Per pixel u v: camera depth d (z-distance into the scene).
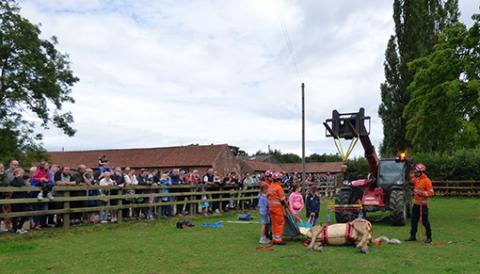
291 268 7.57
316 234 9.93
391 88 37.94
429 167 33.38
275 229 10.27
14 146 32.53
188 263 8.06
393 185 14.61
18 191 11.16
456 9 37.06
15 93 32.00
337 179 34.81
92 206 13.82
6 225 12.10
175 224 14.55
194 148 50.38
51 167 13.32
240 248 9.71
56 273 7.26
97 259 8.45
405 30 37.34
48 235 11.43
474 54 15.87
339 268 7.51
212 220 16.08
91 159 52.12
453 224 14.27
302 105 27.70
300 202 11.66
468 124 15.18
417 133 17.39
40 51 34.47
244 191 20.44
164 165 48.44
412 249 9.39
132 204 14.65
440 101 16.30
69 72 36.69
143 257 8.66
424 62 17.33
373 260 8.19
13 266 7.79
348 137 13.11
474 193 31.27
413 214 10.62
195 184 17.64
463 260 8.15
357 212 14.14
